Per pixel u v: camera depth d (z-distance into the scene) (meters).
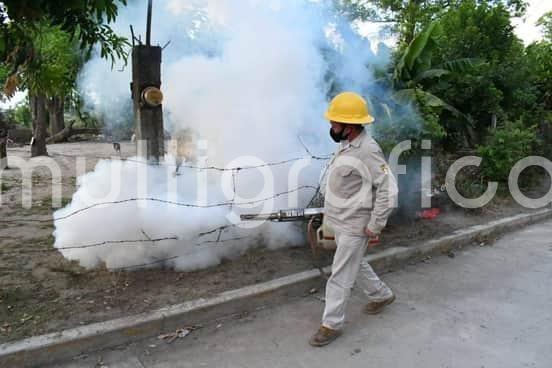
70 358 3.09
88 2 3.35
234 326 3.58
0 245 4.94
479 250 5.62
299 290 4.13
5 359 2.88
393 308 3.92
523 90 10.79
